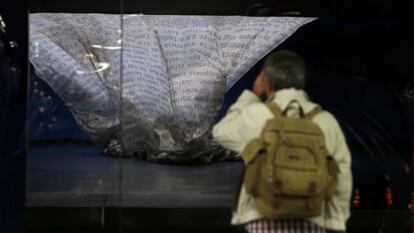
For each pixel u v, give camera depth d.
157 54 5.57
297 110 3.09
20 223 4.88
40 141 5.03
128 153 5.50
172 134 5.59
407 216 5.25
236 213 3.17
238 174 5.50
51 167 5.09
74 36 5.25
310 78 5.34
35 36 5.01
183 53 5.60
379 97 5.34
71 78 5.23
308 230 3.03
